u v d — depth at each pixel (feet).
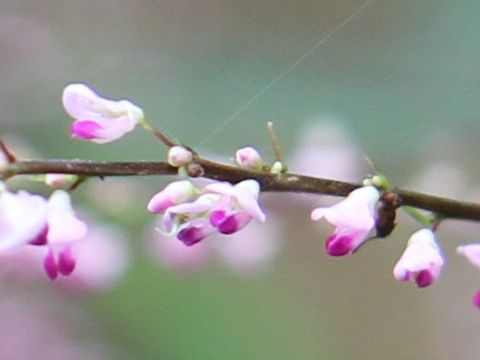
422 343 0.69
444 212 0.39
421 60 0.60
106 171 0.38
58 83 0.65
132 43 0.66
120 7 0.67
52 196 0.38
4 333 0.61
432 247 0.39
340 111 0.60
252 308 0.67
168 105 0.63
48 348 0.62
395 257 0.70
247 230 0.58
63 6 0.67
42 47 0.66
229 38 0.64
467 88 0.59
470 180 0.59
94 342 0.63
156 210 0.38
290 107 0.61
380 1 0.60
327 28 0.62
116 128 0.39
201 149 0.58
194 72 0.64
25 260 0.58
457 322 0.68
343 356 0.69
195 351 0.65
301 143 0.59
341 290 0.69
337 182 0.39
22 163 0.37
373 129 0.60
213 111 0.62
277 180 0.39
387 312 0.70
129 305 0.63
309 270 0.68
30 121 0.63
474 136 0.59
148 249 0.58
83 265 0.57
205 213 0.38
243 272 0.61
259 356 0.66
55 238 0.37
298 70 0.62
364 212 0.38
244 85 0.62
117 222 0.57
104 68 0.66
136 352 0.64
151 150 0.60
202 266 0.59
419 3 0.60
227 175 0.39
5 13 0.66
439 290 0.69
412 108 0.60
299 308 0.68
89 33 0.67
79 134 0.39
